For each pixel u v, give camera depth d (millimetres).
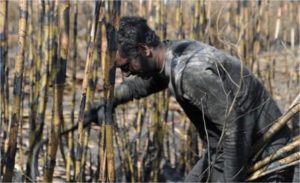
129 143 4156
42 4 3395
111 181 2439
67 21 2367
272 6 5145
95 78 3422
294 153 2916
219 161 3072
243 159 2859
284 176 2988
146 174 4242
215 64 2758
